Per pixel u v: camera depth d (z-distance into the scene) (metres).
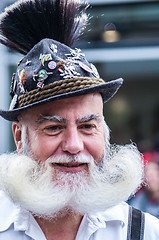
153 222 1.59
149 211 2.80
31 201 1.38
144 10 3.94
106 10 3.91
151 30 3.99
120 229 1.54
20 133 1.55
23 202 1.39
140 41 4.02
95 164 1.46
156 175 2.81
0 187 1.45
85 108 1.40
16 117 1.53
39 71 1.41
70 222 1.49
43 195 1.39
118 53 4.00
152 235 1.55
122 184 1.50
